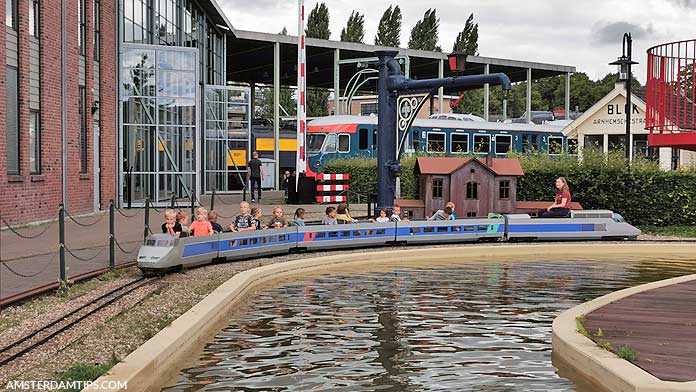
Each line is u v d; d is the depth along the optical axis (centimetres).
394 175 2394
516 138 4556
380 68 2384
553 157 2866
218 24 4569
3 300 1135
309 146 4197
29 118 2247
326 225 1988
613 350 870
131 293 1295
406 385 823
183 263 1551
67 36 2512
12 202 2127
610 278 1612
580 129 4453
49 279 1341
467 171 2345
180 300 1233
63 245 1267
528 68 5953
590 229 2256
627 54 2720
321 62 5631
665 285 1344
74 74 2572
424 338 1044
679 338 931
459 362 918
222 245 1700
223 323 1140
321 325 1127
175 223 1711
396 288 1473
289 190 3253
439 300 1340
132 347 912
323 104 8781
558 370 880
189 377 852
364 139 4231
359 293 1414
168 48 3059
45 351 892
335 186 3088
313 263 1767
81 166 2689
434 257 1984
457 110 9262
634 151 4259
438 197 2341
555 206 2292
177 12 3822
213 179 4012
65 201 2500
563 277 1627
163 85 3056
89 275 1404
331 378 849
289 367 895
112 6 2947
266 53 5338
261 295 1392
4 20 2078
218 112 4025
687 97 1736
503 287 1485
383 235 2086
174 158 3075
